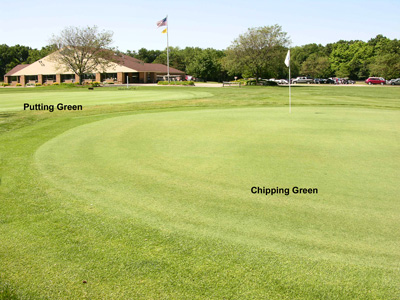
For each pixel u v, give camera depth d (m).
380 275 3.41
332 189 5.80
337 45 125.81
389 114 16.16
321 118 14.42
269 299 3.07
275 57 56.59
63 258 3.66
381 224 4.52
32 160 7.73
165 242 4.00
